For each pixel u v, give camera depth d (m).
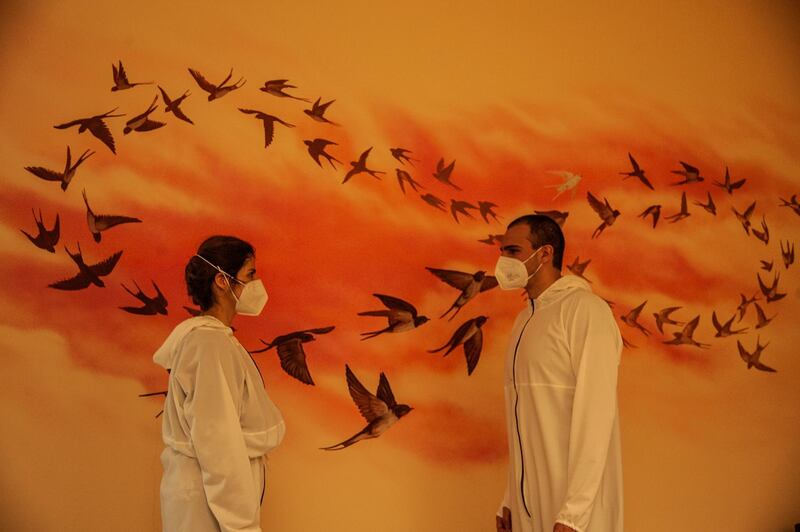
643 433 3.32
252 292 2.46
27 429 2.67
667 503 3.31
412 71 3.23
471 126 3.27
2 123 2.76
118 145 2.86
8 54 2.80
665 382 3.38
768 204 3.65
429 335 3.10
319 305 2.99
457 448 3.07
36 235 2.75
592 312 2.52
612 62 3.52
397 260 3.10
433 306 3.12
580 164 3.39
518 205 3.28
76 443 2.70
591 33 3.51
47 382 2.70
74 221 2.79
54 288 2.74
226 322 2.45
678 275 3.46
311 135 3.06
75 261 2.77
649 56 3.58
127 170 2.86
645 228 3.44
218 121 2.97
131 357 2.78
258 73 3.04
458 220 3.19
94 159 2.83
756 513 3.43
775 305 3.59
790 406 3.56
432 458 3.04
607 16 3.55
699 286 3.48
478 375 3.14
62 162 2.80
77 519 2.68
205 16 3.01
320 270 3.00
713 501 3.38
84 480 2.70
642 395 3.34
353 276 3.04
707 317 3.48
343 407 2.97
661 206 3.48
